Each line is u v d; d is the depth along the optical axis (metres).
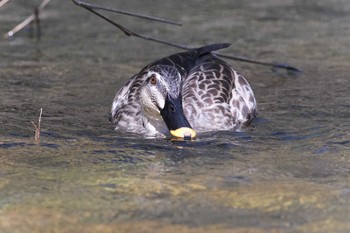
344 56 18.03
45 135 12.99
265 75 16.89
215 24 20.81
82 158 11.73
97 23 20.91
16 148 12.20
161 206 9.64
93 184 10.48
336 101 14.90
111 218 9.27
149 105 13.45
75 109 14.70
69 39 19.56
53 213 9.45
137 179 10.70
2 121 13.70
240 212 9.44
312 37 19.64
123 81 16.42
